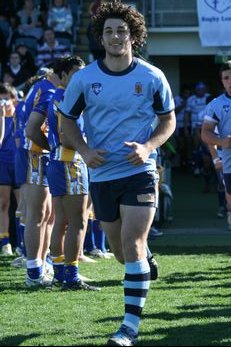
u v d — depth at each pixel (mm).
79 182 12312
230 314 10844
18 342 9375
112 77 9375
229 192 14641
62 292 12516
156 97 9445
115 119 9375
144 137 9453
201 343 9242
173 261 15977
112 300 11828
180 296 12133
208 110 14617
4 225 17375
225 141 14133
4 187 17297
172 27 32656
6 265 15594
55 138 12297
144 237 9258
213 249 17906
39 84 12680
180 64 39219
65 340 9438
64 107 9602
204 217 23422
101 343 9234
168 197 22047
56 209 12680
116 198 9430
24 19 31828
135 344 9125
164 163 21641
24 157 13008
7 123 17391
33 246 12961
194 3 32562
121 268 14961
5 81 28125
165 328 10016
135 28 9477
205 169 28734
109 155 9383
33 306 11461
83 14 32938
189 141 35000
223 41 29609
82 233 12594
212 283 13305
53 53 29094
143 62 9555
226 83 14508
